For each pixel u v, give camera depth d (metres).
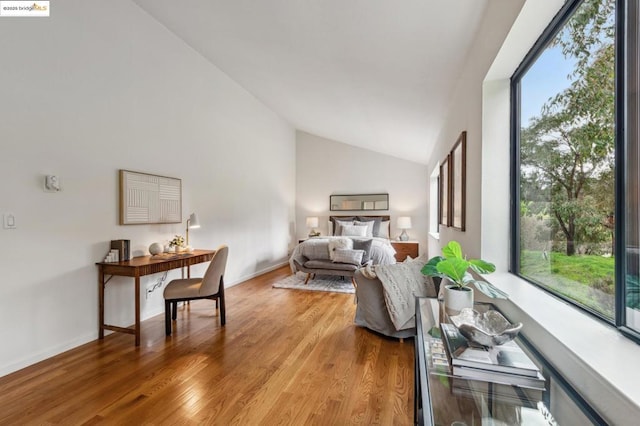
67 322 2.41
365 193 6.82
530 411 0.95
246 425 1.56
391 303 2.51
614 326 1.05
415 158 6.36
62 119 2.38
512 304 1.40
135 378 1.99
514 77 1.83
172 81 3.50
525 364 1.01
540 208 1.58
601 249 1.12
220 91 4.36
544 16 1.34
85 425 1.55
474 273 2.04
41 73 2.24
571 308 1.27
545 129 1.52
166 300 2.72
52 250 2.32
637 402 0.65
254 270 5.26
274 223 6.06
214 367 2.14
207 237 4.09
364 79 3.06
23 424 1.55
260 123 5.50
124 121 2.90
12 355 2.08
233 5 2.53
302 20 2.35
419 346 1.29
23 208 2.14
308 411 1.67
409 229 6.57
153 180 3.20
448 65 2.42
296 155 7.18
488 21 1.78
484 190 1.94
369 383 1.94
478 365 1.03
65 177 2.40
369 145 6.35
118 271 2.56
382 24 2.06
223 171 4.44
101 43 2.68
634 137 0.98
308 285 4.58
